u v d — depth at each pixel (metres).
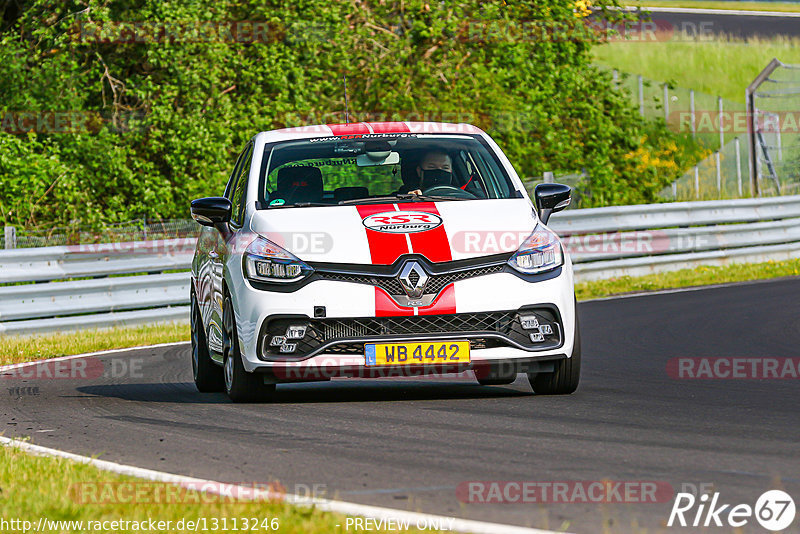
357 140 30.03
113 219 68.38
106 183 70.19
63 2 72.62
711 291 56.97
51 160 67.44
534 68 81.88
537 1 82.88
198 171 71.19
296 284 25.58
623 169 86.19
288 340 25.50
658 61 134.00
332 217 26.81
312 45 75.69
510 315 25.64
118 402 28.91
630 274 65.75
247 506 15.82
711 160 101.62
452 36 80.75
